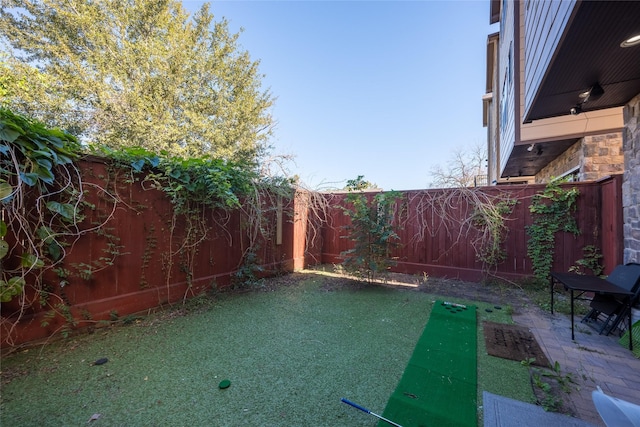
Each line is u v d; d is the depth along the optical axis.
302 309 3.52
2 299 2.16
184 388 1.90
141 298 3.25
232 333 2.79
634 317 2.91
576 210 4.40
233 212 4.47
